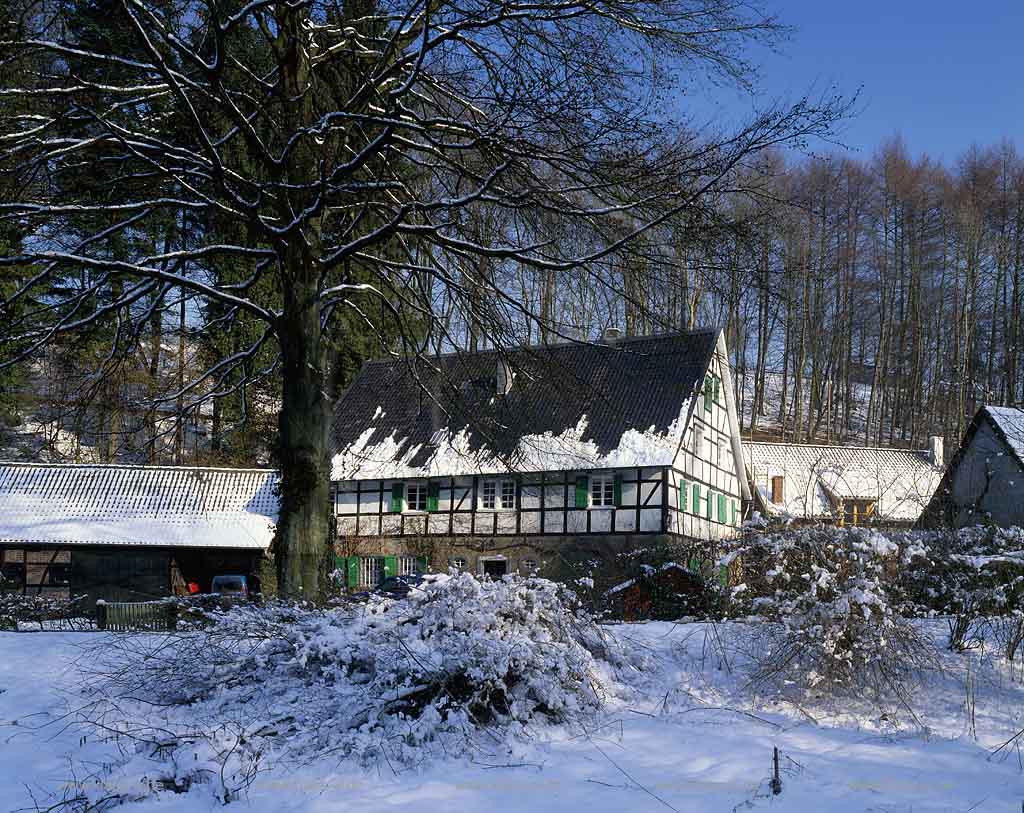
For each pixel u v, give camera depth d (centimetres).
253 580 3222
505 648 763
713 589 1120
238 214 1245
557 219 1241
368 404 4019
